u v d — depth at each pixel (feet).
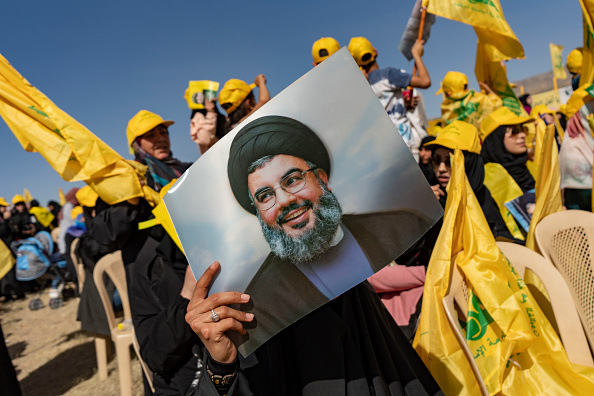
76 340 18.75
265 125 3.73
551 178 7.05
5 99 7.88
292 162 3.74
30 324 23.15
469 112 15.78
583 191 10.14
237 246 3.81
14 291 29.86
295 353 4.22
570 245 6.92
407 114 15.15
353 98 3.64
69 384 14.11
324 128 3.69
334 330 4.17
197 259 3.87
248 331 3.83
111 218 8.38
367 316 4.59
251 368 4.24
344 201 3.72
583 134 10.03
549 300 6.48
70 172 8.25
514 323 5.18
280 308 3.83
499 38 11.25
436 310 5.26
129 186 8.41
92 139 8.21
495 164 11.78
